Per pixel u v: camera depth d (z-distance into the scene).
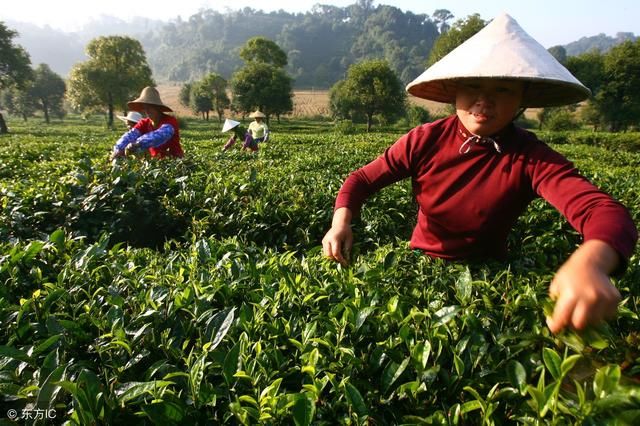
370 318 1.88
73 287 2.27
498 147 2.11
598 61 55.41
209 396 1.47
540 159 2.00
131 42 52.06
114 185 4.75
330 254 2.10
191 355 1.64
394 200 5.60
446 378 1.52
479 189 2.21
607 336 1.58
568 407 1.26
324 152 12.78
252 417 1.41
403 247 2.77
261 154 10.81
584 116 55.66
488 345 1.66
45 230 4.29
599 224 1.38
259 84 56.16
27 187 4.92
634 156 19.06
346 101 53.88
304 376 1.62
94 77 49.88
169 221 4.87
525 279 2.21
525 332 1.71
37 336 1.93
